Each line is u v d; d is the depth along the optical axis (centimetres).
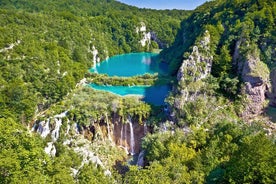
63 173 3712
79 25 17800
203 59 9156
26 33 12269
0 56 9731
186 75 8731
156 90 10488
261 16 9694
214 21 11800
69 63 11769
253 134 6041
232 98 8662
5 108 8112
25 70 9588
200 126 7356
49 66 10338
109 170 6719
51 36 13825
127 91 10444
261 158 3812
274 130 7600
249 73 8588
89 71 13362
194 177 4416
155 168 4581
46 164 3888
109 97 9200
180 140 6656
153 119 8375
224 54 9269
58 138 7606
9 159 3297
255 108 8562
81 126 8231
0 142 3784
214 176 4394
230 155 5278
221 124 6856
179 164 5016
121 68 15600
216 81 8831
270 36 9281
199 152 5772
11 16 13250
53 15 17225
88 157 6353
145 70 14725
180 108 7944
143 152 7419
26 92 8681
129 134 8612
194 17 16338
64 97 9525
